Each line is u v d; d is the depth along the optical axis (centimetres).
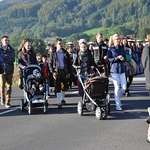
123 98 1633
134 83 2236
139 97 1652
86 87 1210
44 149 866
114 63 1332
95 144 898
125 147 868
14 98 1738
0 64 1455
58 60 1402
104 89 1222
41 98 1319
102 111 1186
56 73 1395
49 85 1625
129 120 1163
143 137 955
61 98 1406
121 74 1338
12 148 879
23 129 1071
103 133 1003
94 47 1638
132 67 1677
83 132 1020
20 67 1394
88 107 1230
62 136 980
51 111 1350
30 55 1412
